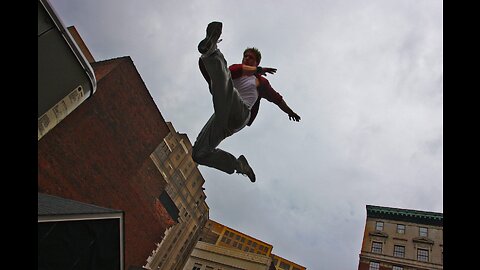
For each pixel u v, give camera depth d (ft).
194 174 243.19
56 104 38.86
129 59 98.84
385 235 137.08
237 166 13.74
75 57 39.11
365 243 136.87
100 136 89.30
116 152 94.63
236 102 11.52
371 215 146.10
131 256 101.60
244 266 166.50
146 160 106.63
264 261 167.63
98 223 42.86
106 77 91.15
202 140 12.84
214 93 10.79
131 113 99.60
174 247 232.12
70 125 80.74
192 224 250.37
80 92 41.63
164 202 135.44
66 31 37.06
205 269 170.30
